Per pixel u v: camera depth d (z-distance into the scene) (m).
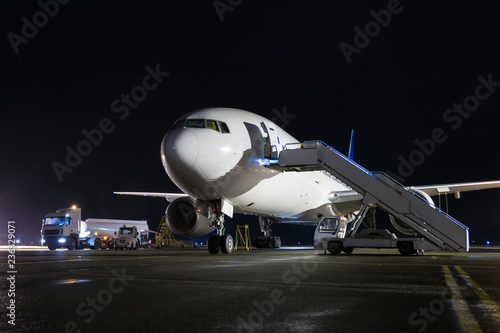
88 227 36.59
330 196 24.64
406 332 3.95
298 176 21.02
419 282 7.55
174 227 20.16
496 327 4.15
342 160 16.95
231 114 17.72
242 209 20.20
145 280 7.92
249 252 20.77
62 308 5.14
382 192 16.19
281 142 19.75
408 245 16.81
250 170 17.33
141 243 41.16
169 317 4.60
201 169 15.98
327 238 18.05
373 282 7.52
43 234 35.06
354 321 4.39
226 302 5.49
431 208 15.43
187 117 17.12
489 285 7.16
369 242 17.34
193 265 11.59
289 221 27.00
